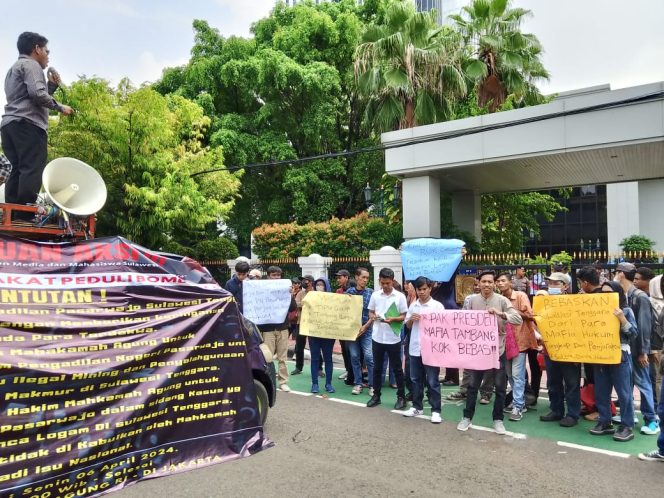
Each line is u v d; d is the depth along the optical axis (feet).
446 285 30.04
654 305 20.70
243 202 81.25
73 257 14.26
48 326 12.71
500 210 66.13
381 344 22.82
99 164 44.98
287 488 14.43
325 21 72.38
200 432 15.33
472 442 18.37
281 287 26.16
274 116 73.41
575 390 20.03
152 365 14.30
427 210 45.57
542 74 60.03
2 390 11.62
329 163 75.36
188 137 59.21
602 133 36.73
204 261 57.98
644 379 19.33
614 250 99.86
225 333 16.21
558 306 19.44
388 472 15.65
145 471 14.03
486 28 56.85
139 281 14.89
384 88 53.67
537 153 39.17
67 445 12.45
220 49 77.10
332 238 55.11
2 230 14.64
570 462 16.42
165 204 45.06
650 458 16.48
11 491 11.48
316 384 25.96
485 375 20.44
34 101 16.76
